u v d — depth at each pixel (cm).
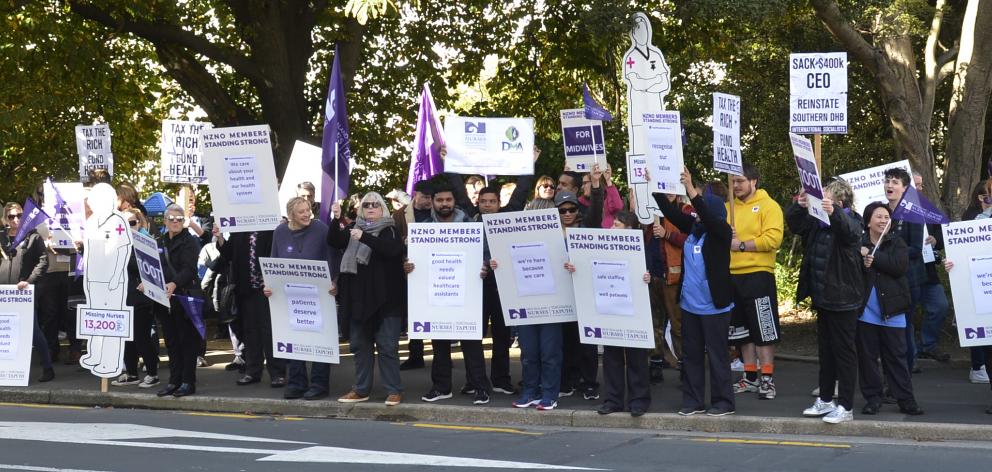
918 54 1883
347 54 1834
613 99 2094
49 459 755
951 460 717
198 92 1817
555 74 2125
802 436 829
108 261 1084
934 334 1140
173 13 1767
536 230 919
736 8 1241
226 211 1038
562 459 745
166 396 1057
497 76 2181
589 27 1234
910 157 1421
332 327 995
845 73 948
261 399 1024
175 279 1037
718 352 875
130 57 2103
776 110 1861
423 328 966
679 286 897
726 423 859
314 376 1027
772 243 930
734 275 948
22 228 1183
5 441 830
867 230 855
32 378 1201
